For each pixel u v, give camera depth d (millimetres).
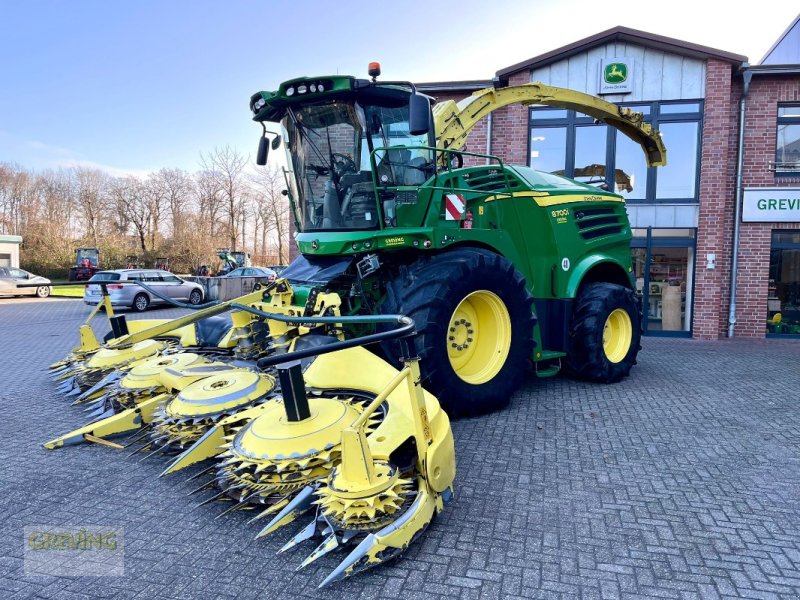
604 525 3271
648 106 11531
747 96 11375
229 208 48156
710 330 11492
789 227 11461
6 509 3473
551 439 4777
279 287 5180
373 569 2805
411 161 5492
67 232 49219
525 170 6910
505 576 2750
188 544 3047
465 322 5438
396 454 3324
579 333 6668
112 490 3727
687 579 2734
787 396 6324
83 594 2617
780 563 2877
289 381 3186
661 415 5520
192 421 3799
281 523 2869
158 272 19562
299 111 5344
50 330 12773
